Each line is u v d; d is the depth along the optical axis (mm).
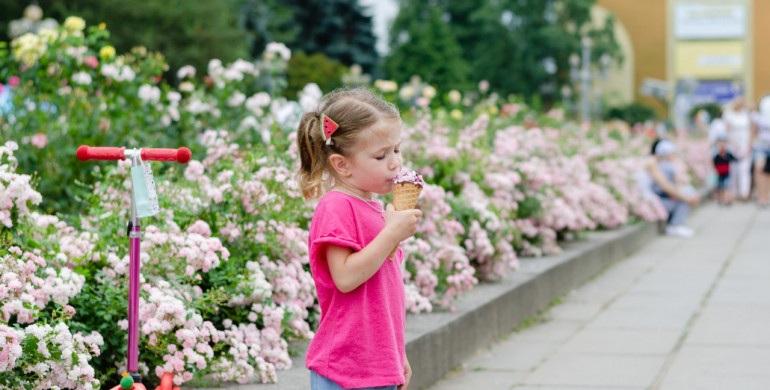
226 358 4066
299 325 4508
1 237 3855
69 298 3879
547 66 55219
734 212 15430
